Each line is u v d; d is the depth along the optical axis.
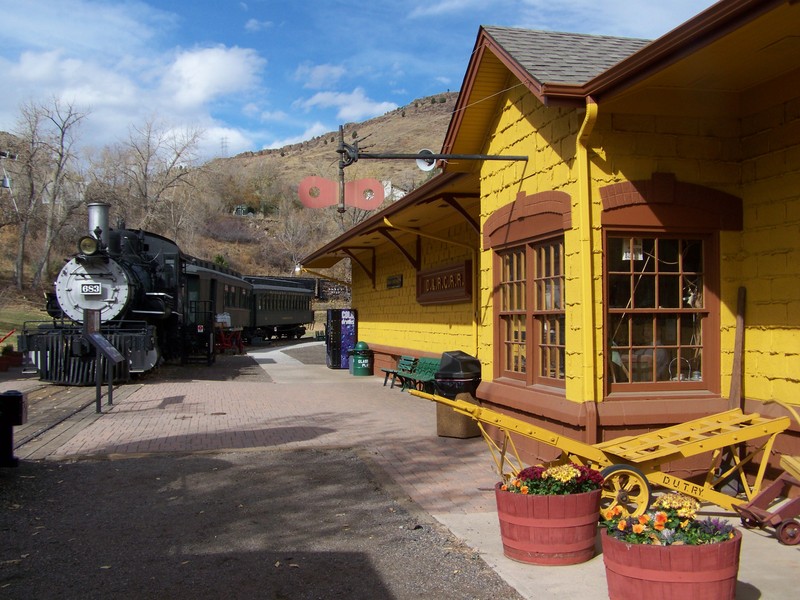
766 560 5.07
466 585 4.79
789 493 6.33
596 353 6.94
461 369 9.73
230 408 12.95
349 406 13.23
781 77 6.57
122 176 59.41
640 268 7.18
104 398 14.27
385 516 6.36
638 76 6.10
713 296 7.13
